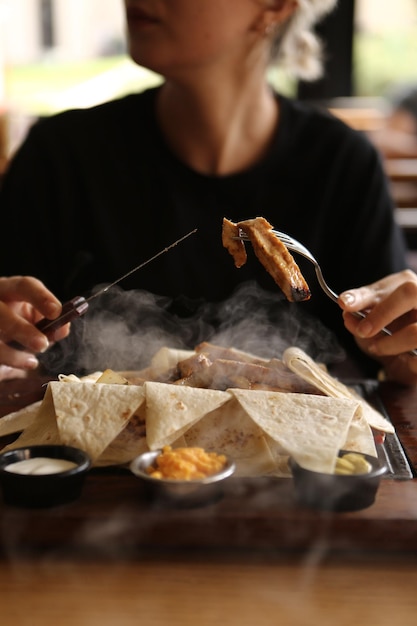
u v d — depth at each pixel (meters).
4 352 1.71
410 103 4.02
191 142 2.30
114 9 4.39
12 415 1.52
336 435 1.27
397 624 1.02
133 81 4.17
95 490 1.26
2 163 3.49
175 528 1.16
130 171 2.34
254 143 2.36
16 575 1.12
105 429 1.30
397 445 1.51
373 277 2.35
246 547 1.18
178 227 2.28
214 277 2.29
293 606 1.06
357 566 1.16
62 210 2.35
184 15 2.01
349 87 4.22
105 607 1.04
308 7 2.32
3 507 1.20
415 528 1.17
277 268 1.41
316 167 2.37
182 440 1.38
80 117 2.45
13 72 4.45
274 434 1.26
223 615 1.03
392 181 3.69
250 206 2.31
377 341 1.82
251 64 2.20
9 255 2.37
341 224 2.40
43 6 4.40
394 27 4.19
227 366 1.55
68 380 1.50
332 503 1.19
